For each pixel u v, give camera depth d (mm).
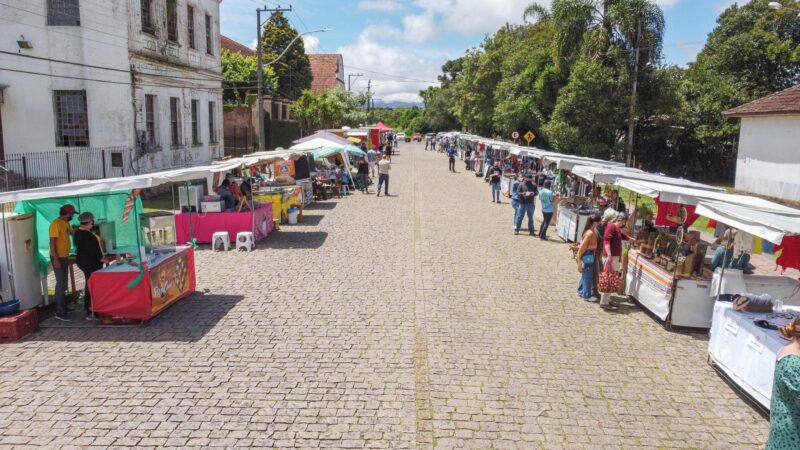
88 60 21469
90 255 8820
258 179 20250
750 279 8203
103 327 8602
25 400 6320
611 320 9227
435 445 5527
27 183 20609
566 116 30766
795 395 3754
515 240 15477
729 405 6512
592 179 12859
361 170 25953
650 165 37688
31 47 21219
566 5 30719
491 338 8281
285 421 5902
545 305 9891
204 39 30094
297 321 8836
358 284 10891
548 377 7062
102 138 21938
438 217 19016
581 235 14422
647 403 6492
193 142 29000
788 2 41375
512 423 5965
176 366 7199
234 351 7676
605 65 30500
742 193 30922
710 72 40062
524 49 39375
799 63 39375
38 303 9312
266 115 41188
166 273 9188
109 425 5812
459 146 50062
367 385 6723
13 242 8789
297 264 12453
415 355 7602
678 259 8680
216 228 14438
